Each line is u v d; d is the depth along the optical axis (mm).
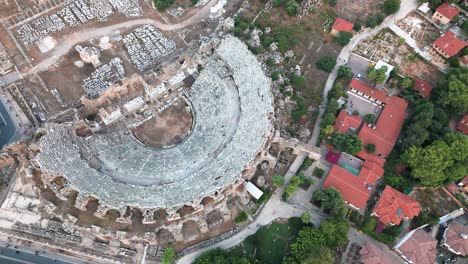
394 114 136250
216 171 118688
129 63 150250
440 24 163625
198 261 109938
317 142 132375
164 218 113875
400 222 119312
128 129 133000
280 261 113875
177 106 138750
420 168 120250
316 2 162500
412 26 162500
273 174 127125
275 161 126312
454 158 122188
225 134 128250
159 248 115375
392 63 152250
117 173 120812
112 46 153375
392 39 159375
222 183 114562
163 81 141125
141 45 154625
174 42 155875
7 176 122812
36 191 117375
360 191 119562
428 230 120062
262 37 153500
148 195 113938
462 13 165250
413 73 150875
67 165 116562
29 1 162750
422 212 122062
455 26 162500
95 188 113250
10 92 141000
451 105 137625
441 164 119375
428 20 164750
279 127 132250
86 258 114938
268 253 115188
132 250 114750
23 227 115625
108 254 114062
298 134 133125
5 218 116688
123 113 135625
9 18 157250
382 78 140625
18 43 151875
